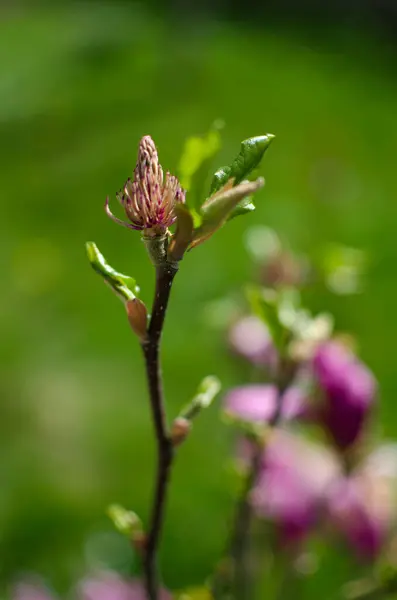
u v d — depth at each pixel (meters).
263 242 0.88
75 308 2.99
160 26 6.74
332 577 1.28
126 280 0.56
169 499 1.88
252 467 0.71
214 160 0.56
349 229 3.40
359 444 0.83
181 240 0.53
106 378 2.57
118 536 1.71
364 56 6.14
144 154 0.53
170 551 1.72
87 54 6.03
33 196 4.06
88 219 3.72
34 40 6.65
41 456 2.21
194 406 0.59
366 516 0.84
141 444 2.24
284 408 0.79
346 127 4.58
